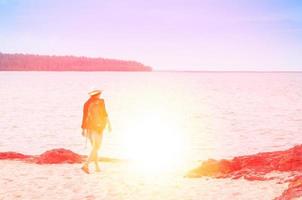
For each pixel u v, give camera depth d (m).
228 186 8.56
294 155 9.88
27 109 50.31
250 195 7.74
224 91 107.88
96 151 10.16
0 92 89.62
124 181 9.27
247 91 107.69
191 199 7.75
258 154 11.05
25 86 124.31
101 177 9.66
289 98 77.00
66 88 114.94
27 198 8.01
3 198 8.00
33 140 25.53
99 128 10.04
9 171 10.27
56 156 11.70
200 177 9.67
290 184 7.64
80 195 8.18
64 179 9.43
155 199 7.85
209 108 55.22
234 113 47.66
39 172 10.17
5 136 27.09
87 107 10.00
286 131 30.86
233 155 20.53
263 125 35.28
